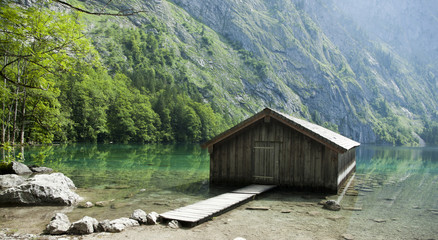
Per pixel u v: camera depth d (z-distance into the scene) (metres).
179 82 190.38
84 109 78.06
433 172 32.84
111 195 15.96
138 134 96.38
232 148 19.61
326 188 17.55
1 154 33.97
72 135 74.31
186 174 25.28
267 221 11.41
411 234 10.39
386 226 11.30
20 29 11.77
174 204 14.13
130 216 10.91
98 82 97.50
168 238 9.14
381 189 20.33
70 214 12.00
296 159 18.20
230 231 10.02
